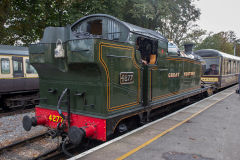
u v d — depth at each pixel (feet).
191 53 26.96
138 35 14.40
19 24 43.04
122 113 12.78
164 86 18.29
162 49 17.38
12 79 27.94
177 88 21.16
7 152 14.01
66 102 13.16
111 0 44.62
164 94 18.42
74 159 10.39
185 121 17.22
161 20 61.87
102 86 11.49
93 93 11.94
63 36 11.81
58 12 43.93
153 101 16.58
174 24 70.69
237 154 11.08
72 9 42.68
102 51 11.04
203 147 11.99
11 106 29.07
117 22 13.88
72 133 11.07
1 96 28.71
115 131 13.99
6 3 38.29
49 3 42.93
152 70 16.01
